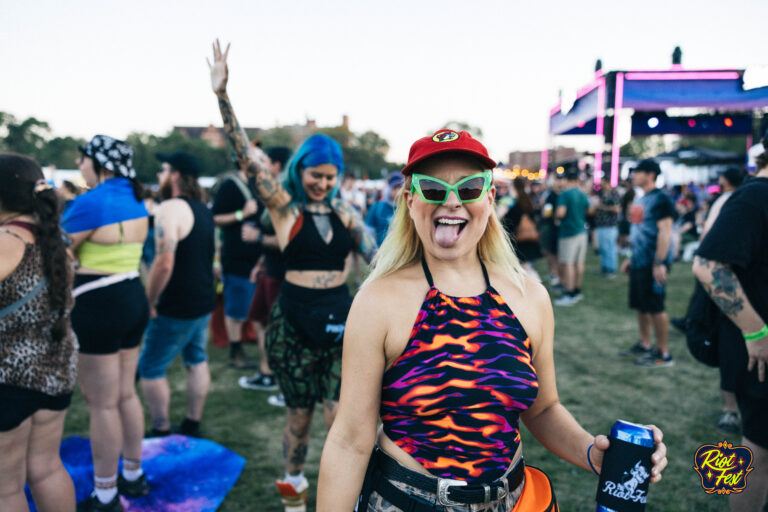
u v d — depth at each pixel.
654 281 4.76
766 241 1.94
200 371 3.43
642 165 4.71
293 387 2.38
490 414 1.15
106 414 2.51
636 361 4.95
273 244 3.89
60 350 2.01
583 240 7.47
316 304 2.35
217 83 2.32
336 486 1.17
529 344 1.24
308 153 2.42
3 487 1.86
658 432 1.17
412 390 1.15
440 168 1.19
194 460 3.09
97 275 2.47
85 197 2.47
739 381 2.07
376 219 5.34
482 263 1.34
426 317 1.18
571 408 3.88
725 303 1.98
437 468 1.14
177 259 3.06
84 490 2.78
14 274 1.82
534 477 1.32
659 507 2.69
